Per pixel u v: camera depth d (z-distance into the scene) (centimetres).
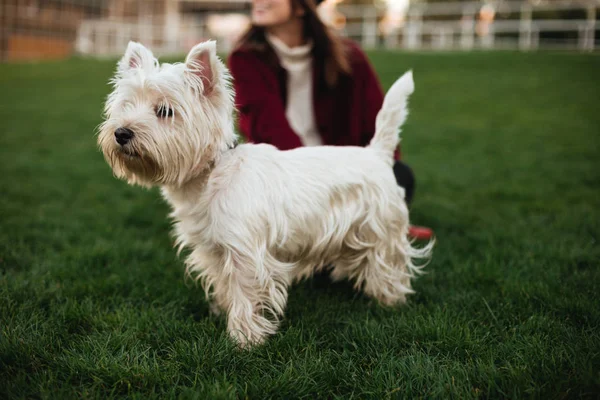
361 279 270
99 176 568
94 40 2708
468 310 251
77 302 252
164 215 428
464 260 322
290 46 346
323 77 335
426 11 2358
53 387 184
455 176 572
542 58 1697
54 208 430
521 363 198
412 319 241
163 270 310
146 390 188
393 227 259
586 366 187
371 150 261
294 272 256
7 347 203
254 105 321
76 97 1278
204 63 220
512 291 265
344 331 236
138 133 207
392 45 2419
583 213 405
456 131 884
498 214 425
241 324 227
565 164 611
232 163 223
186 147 215
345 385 194
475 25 2312
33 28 2545
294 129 353
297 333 226
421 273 286
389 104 259
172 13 3127
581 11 2173
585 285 270
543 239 349
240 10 3053
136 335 223
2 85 1445
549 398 174
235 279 224
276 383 189
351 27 2497
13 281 270
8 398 177
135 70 223
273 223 223
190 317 245
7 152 687
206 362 203
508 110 1076
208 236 224
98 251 327
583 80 1366
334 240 245
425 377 193
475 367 195
